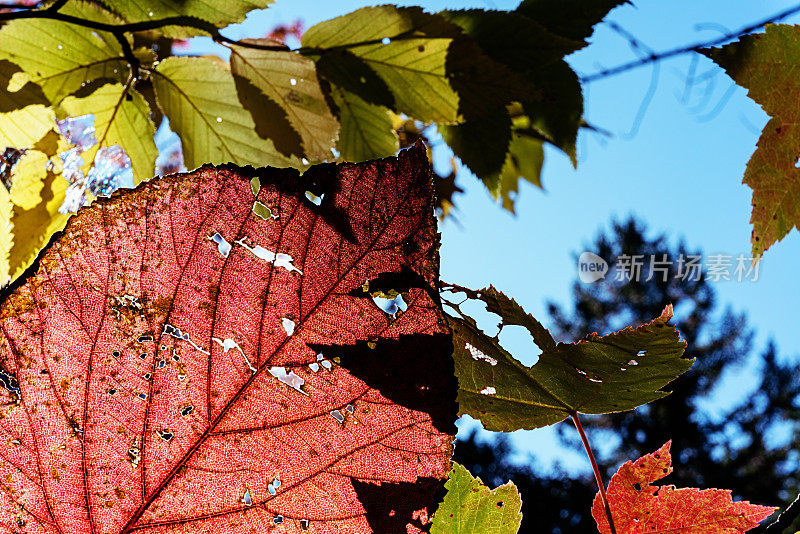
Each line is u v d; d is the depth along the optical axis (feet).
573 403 1.70
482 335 1.67
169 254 1.52
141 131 2.08
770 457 24.32
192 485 1.52
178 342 1.52
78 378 1.51
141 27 2.04
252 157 2.10
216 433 1.53
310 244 1.53
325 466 1.53
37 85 2.01
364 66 2.11
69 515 1.51
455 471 1.68
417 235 1.54
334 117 2.10
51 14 1.98
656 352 1.67
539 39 2.13
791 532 1.62
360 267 1.54
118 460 1.51
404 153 1.54
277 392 1.53
